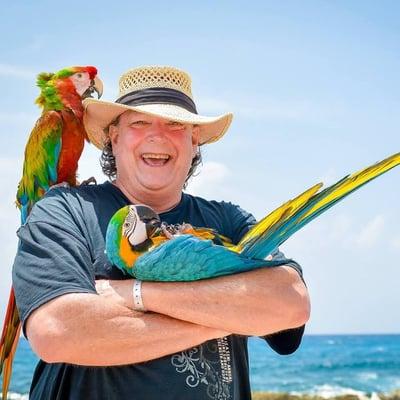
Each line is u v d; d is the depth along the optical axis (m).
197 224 1.70
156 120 1.67
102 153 1.89
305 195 1.42
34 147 2.28
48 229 1.53
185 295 1.43
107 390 1.48
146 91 1.70
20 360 20.16
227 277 1.46
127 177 1.69
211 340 1.55
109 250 1.47
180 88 1.73
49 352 1.41
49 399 1.54
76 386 1.50
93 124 1.87
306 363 19.95
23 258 1.52
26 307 1.46
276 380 17.80
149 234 1.46
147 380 1.48
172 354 1.50
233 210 1.79
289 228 1.45
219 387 1.53
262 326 1.45
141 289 1.44
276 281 1.48
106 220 1.61
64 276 1.46
